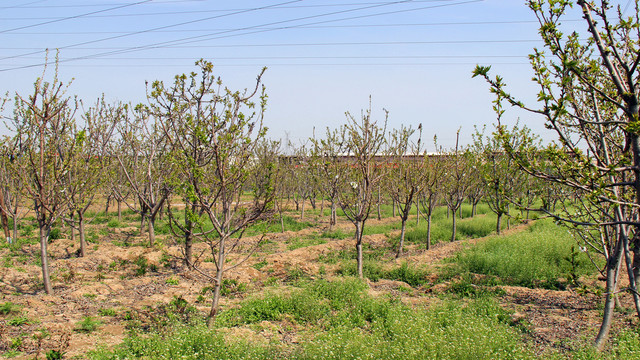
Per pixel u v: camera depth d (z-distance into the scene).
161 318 7.97
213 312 7.30
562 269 11.45
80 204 10.63
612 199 4.55
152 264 12.84
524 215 21.02
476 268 12.02
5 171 13.83
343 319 7.81
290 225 21.58
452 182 16.72
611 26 4.51
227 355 5.92
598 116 5.54
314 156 16.78
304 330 7.63
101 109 13.84
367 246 16.39
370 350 5.82
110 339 7.08
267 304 8.55
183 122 7.74
